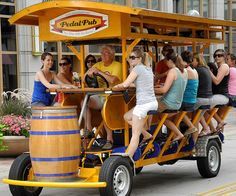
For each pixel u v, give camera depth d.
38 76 9.45
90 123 9.16
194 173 11.33
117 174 8.20
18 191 8.58
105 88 8.42
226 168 11.81
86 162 8.60
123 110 8.87
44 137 7.98
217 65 11.52
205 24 10.66
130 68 8.84
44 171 8.06
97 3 8.42
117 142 9.29
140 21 8.88
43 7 8.70
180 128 10.36
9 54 18.89
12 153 13.02
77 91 8.59
